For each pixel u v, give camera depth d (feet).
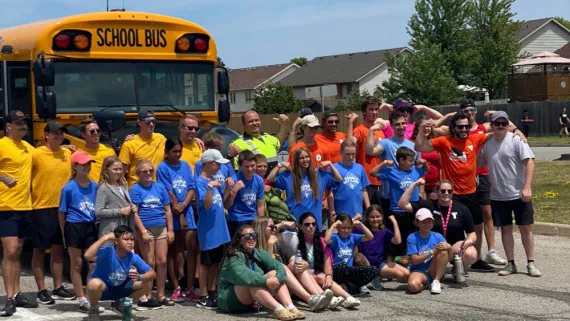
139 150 31.83
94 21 36.58
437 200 32.96
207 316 27.61
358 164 33.22
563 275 33.35
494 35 203.92
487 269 34.63
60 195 29.19
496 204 33.88
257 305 27.96
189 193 30.09
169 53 38.27
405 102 34.65
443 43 200.64
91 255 26.37
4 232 28.45
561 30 241.14
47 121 35.70
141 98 37.35
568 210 48.24
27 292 32.04
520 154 33.22
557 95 167.12
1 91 37.17
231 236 30.25
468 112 35.22
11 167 28.63
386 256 31.81
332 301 27.86
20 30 38.75
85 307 28.55
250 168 30.04
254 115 34.50
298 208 31.12
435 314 27.12
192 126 32.71
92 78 36.47
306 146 33.78
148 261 29.07
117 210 28.19
